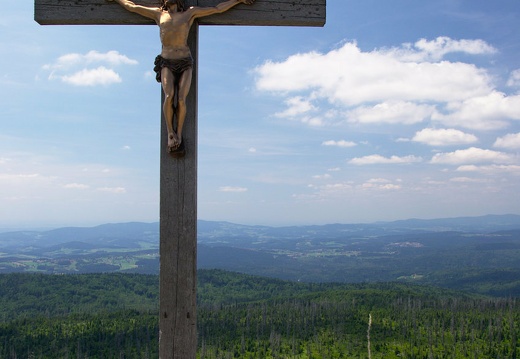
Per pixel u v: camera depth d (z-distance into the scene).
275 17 7.66
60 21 7.77
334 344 100.12
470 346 99.19
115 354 87.25
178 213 7.31
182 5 7.41
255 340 103.62
